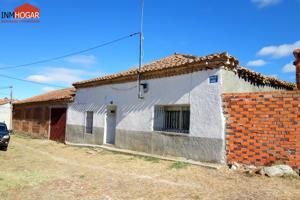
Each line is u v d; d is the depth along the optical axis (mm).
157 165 10438
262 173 8328
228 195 6723
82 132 17375
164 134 11844
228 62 9844
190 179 8359
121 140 14094
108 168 10250
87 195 6895
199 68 10633
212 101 10102
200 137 10375
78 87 18281
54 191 7242
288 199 6352
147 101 12859
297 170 8250
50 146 17578
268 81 12312
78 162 11641
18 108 28562
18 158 12586
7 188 7418
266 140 8891
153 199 6547
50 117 21641
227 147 9648
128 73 13750
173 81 11688
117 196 6801
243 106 9406
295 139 8391
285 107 8617
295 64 12164
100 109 16031
